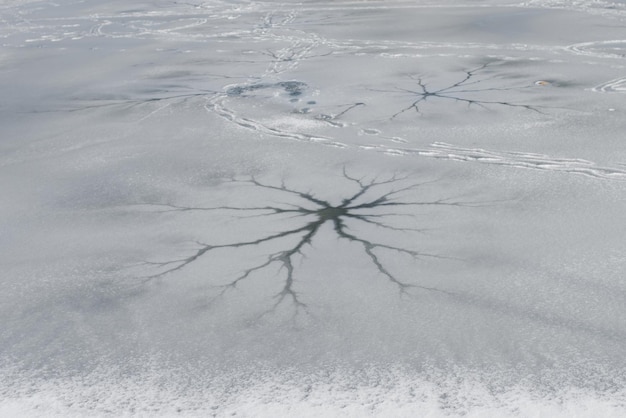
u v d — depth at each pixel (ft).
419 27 53.47
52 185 25.16
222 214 21.65
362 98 34.86
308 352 14.57
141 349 15.02
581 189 22.43
